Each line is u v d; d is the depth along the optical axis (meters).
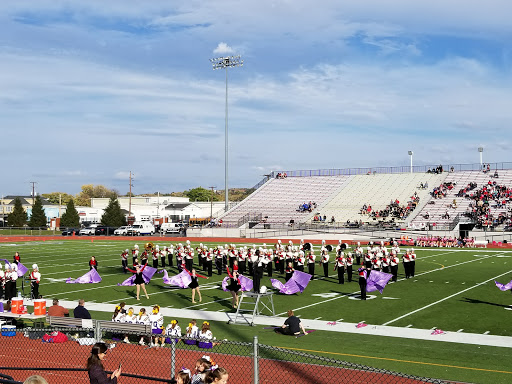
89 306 23.14
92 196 190.62
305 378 11.82
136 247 30.88
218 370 7.06
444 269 33.84
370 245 30.25
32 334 16.28
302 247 33.06
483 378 12.31
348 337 16.94
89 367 7.63
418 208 65.00
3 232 81.88
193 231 68.12
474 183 67.12
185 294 26.02
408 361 13.83
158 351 14.34
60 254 46.16
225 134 73.25
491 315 19.92
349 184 77.75
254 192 80.06
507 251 45.84
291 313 17.55
